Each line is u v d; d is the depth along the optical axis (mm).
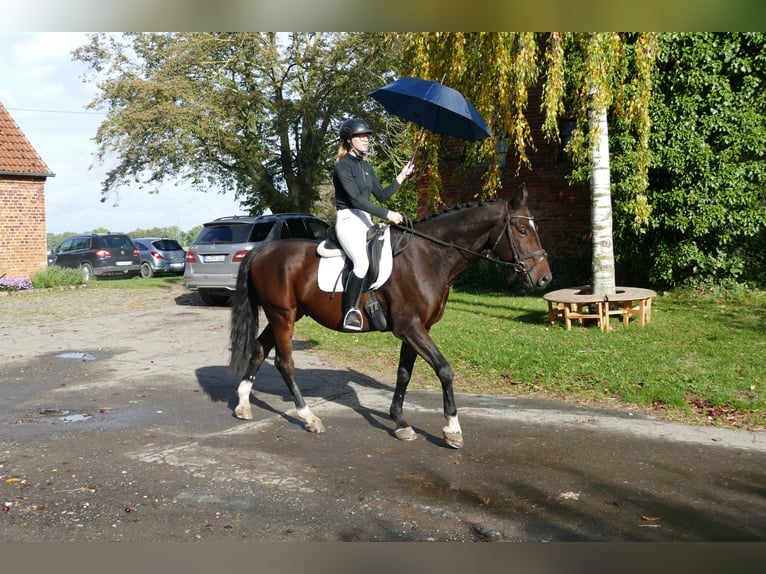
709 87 12797
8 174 19312
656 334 9883
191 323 13016
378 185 5809
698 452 5520
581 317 10484
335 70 23656
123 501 4520
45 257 20594
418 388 7906
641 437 5934
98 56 22500
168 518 4250
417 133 12594
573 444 5754
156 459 5395
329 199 29688
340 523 4184
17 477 4980
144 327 12594
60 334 11883
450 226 5617
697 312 11766
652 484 4816
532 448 5656
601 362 8352
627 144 12719
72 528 4109
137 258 26953
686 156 12578
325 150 26172
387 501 4523
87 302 16562
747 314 11461
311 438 5977
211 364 9305
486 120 11117
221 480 4918
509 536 4008
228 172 26438
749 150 12586
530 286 5574
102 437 6020
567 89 13477
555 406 7031
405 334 5605
